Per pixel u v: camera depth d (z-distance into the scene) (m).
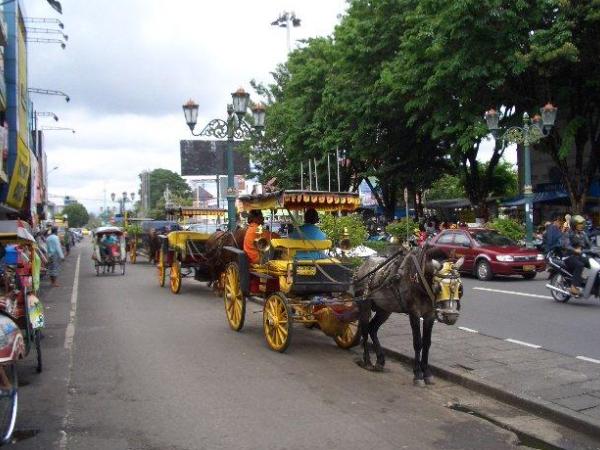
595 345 8.91
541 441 5.48
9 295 7.35
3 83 19.80
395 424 5.90
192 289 17.73
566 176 24.20
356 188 34.78
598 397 6.32
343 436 5.56
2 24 18.50
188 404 6.55
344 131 29.66
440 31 21.89
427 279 6.95
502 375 7.22
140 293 16.86
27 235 8.11
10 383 5.63
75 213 139.12
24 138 24.59
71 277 22.69
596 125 23.28
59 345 9.77
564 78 22.47
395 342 9.27
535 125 19.95
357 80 28.34
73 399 6.79
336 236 12.69
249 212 10.68
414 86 23.78
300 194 9.15
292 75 34.88
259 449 5.25
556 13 20.59
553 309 12.27
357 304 8.28
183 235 16.12
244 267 10.24
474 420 6.03
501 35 20.88
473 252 18.02
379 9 26.66
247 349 9.36
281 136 35.25
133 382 7.46
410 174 30.17
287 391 7.05
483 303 13.21
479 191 29.77
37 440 5.53
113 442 5.46
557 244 13.74
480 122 22.05
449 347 8.76
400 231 20.83
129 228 34.00
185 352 9.13
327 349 9.34
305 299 9.21
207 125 18.19
